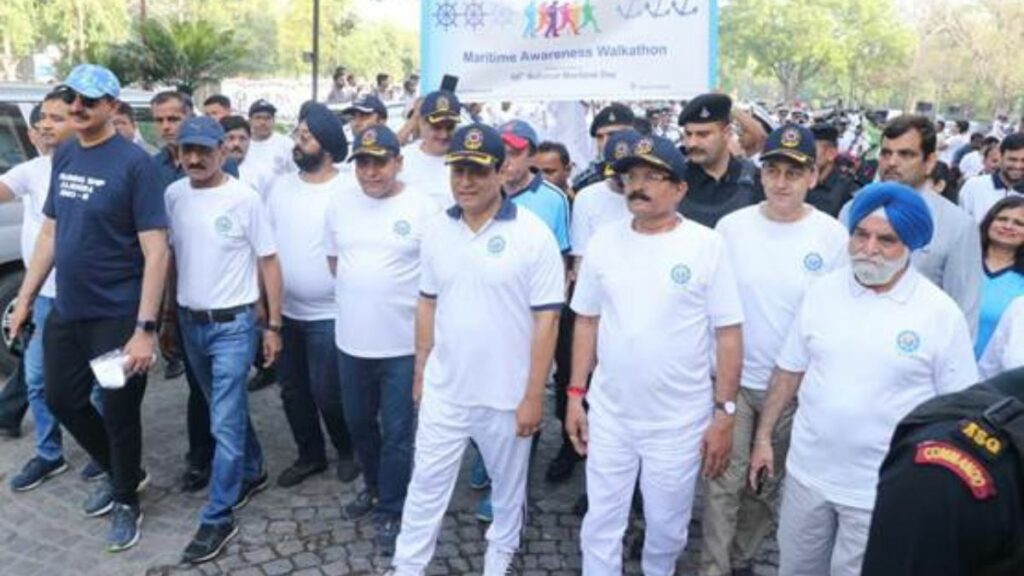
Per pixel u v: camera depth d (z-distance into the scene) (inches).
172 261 144.9
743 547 127.3
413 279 130.2
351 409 138.3
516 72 187.3
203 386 142.6
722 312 105.5
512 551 124.4
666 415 107.4
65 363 134.9
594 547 113.9
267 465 168.4
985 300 135.7
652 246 105.0
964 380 88.7
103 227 126.0
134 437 136.5
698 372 107.7
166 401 200.5
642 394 106.8
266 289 144.3
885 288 89.8
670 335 104.8
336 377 153.8
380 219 129.3
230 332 136.9
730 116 132.3
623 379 107.0
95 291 128.5
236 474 137.7
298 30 2101.4
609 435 109.7
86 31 1107.3
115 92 123.6
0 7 1034.1
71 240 126.8
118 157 125.4
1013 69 2377.0
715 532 120.4
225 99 229.9
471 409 117.0
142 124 230.1
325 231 138.8
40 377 156.6
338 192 135.9
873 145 303.7
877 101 3112.7
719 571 121.2
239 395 138.4
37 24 1086.4
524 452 121.1
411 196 131.1
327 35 2081.7
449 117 157.5
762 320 115.0
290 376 156.6
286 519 145.9
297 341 154.7
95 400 139.2
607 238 109.0
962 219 121.1
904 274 89.7
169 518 146.7
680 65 176.4
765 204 117.0
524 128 154.4
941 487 48.2
